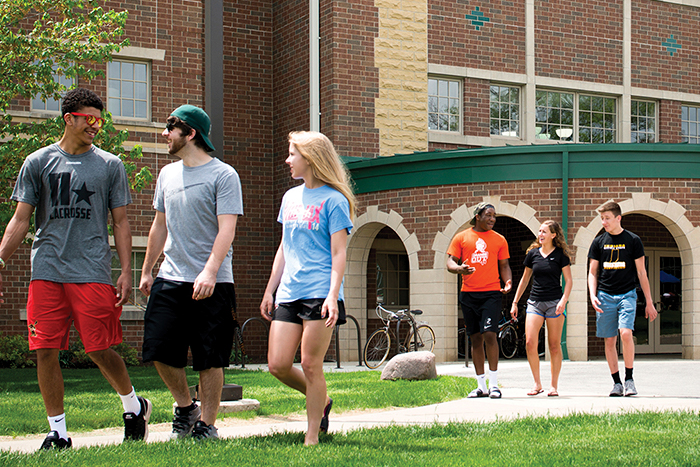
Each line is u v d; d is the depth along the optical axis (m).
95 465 4.20
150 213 15.84
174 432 5.31
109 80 15.91
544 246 8.59
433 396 8.22
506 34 18.02
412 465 4.28
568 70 18.50
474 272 8.26
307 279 5.00
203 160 5.25
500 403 7.70
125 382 5.24
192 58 16.50
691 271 13.95
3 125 11.56
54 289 4.94
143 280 5.36
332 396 8.22
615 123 19.12
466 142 17.47
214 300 5.12
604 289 8.43
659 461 4.43
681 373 10.84
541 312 8.52
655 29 19.42
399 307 17.31
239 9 17.75
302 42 16.97
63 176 4.99
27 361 14.11
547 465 4.34
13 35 11.16
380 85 16.61
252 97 17.78
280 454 4.53
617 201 13.77
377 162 15.02
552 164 13.87
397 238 17.16
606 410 6.86
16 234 4.97
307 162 5.14
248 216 17.52
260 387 9.50
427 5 17.27
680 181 13.91
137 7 16.00
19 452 4.67
